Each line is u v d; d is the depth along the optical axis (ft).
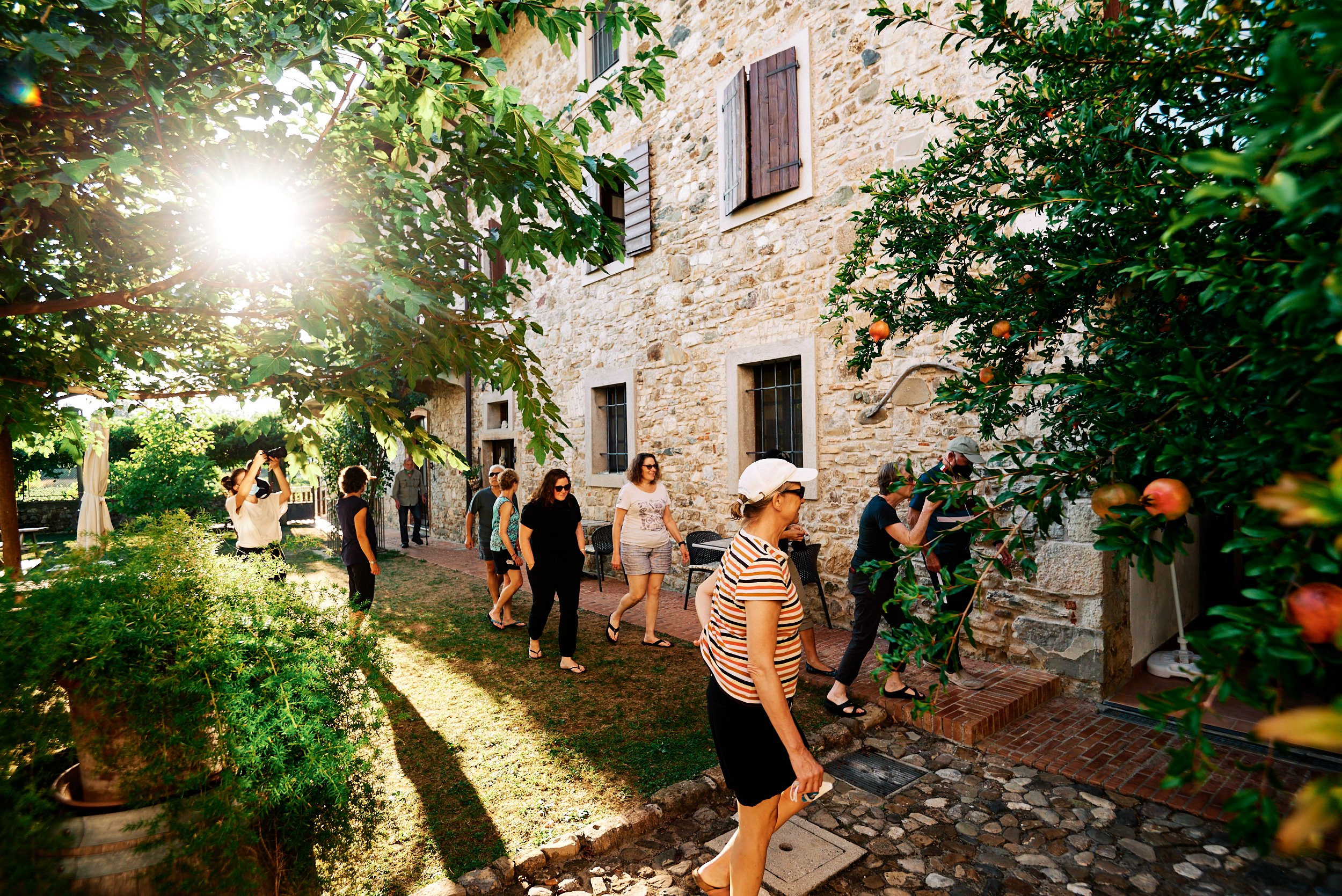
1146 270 4.24
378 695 7.24
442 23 7.12
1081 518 13.82
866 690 14.14
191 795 5.81
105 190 7.93
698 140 23.38
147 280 9.57
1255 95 4.41
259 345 9.08
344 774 6.45
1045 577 14.43
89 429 11.60
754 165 20.88
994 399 6.50
